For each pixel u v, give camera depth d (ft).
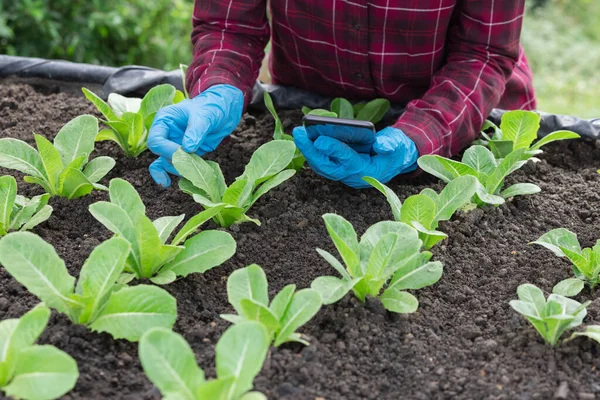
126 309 4.88
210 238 5.57
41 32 14.73
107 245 4.87
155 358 4.12
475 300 5.74
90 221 6.36
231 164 7.37
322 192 6.98
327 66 7.86
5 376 4.33
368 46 7.45
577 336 5.27
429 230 5.81
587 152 7.94
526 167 7.59
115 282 5.33
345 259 5.30
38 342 4.91
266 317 4.71
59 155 6.37
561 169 7.79
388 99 8.16
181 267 5.49
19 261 4.80
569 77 19.24
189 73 7.54
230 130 7.21
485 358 5.19
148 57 16.14
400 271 5.49
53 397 4.15
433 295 5.82
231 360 4.25
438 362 5.14
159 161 6.66
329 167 6.50
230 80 7.26
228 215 6.23
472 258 6.25
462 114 6.96
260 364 4.27
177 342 4.18
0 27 13.23
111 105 7.41
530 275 6.07
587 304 5.20
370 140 6.31
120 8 15.07
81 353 4.90
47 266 4.88
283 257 6.11
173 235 6.20
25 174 7.05
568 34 21.81
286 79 8.57
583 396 4.79
